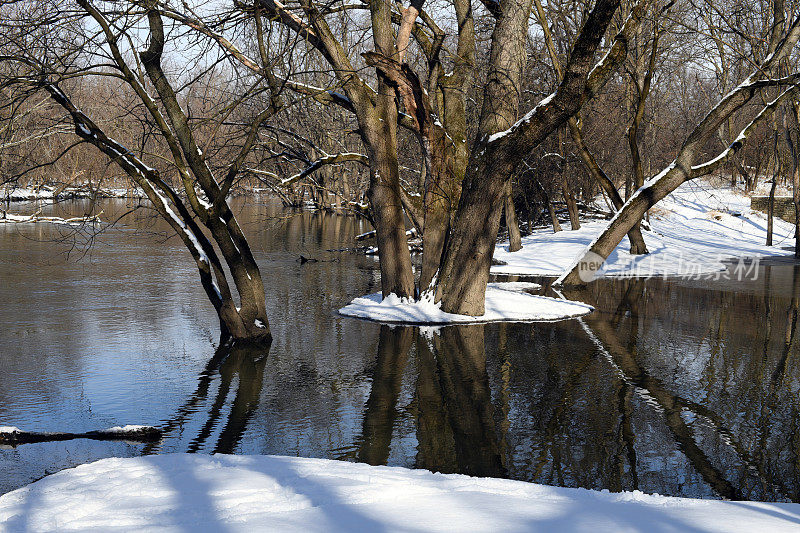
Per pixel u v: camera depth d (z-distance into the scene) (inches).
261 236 1670.8
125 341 586.9
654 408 411.8
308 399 429.4
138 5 501.7
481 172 671.1
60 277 932.0
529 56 1230.9
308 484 223.9
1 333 609.3
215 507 200.5
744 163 2133.4
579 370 501.0
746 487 296.2
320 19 659.4
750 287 935.0
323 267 1123.9
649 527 184.9
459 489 222.2
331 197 2292.1
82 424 377.1
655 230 1540.4
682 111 2001.7
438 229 733.3
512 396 436.8
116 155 539.2
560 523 187.3
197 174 554.3
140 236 1523.1
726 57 1219.2
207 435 360.5
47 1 507.8
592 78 609.3
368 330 643.5
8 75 518.6
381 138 717.9
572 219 1473.9
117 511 196.5
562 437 361.1
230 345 576.1
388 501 207.0
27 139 533.6
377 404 419.5
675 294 874.1
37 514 194.9
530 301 771.4
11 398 424.8
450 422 385.4
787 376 486.0
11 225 1662.2
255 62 602.5
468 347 575.5
